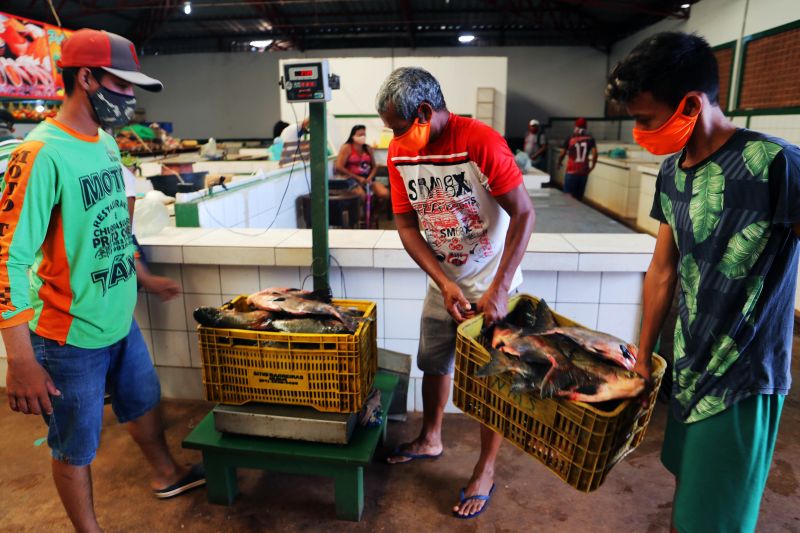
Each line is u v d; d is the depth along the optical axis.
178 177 3.45
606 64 14.30
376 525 1.89
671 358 2.81
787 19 5.75
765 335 1.14
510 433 1.43
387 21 13.77
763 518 1.92
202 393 2.70
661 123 1.11
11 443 2.38
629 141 12.06
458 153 1.65
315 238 2.23
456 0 12.12
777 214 1.04
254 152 7.28
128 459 2.26
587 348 1.36
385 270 2.39
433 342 2.03
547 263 2.27
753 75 6.51
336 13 13.03
